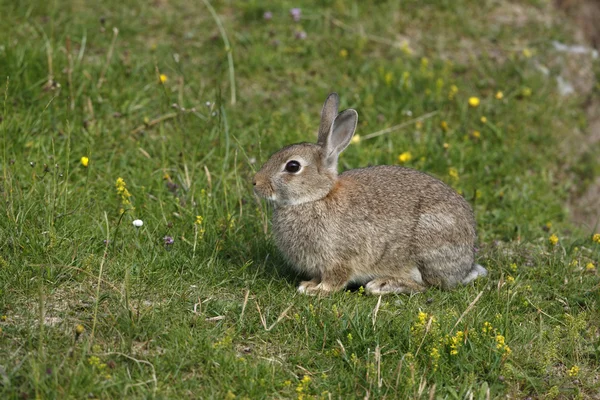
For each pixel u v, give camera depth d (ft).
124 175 40.24
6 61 45.01
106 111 44.60
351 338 29.14
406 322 30.63
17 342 27.61
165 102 46.47
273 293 32.58
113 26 52.54
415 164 45.62
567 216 45.80
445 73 53.26
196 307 30.78
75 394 25.31
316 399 27.02
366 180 35.27
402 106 49.98
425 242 34.50
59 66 45.83
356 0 58.95
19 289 30.55
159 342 28.55
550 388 28.89
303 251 34.22
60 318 29.37
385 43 56.08
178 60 50.67
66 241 33.32
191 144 43.55
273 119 46.78
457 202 35.45
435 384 26.81
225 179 40.09
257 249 35.86
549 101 53.93
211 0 57.36
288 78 51.62
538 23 60.59
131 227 35.53
